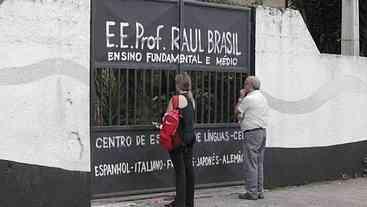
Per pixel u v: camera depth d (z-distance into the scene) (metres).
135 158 8.62
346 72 11.60
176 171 8.11
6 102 7.21
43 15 7.50
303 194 9.95
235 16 9.83
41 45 7.49
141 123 8.71
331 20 16.16
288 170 10.62
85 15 7.95
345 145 11.68
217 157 9.63
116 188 8.42
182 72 9.12
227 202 8.98
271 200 9.30
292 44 10.59
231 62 9.80
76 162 7.89
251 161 9.16
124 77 8.52
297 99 10.70
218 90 9.68
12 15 7.23
